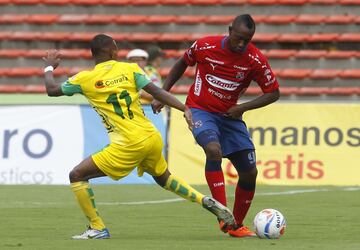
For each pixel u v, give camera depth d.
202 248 24.38
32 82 66.94
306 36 66.50
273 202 39.72
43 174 49.47
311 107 48.78
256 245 25.14
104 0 69.94
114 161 26.22
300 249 24.14
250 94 62.25
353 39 66.19
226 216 26.44
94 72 26.34
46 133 49.81
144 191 45.22
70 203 39.47
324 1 67.56
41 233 28.94
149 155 26.64
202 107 27.95
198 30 68.00
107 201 40.59
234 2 68.38
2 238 27.33
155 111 28.78
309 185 48.12
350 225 31.30
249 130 48.97
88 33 69.06
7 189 45.97
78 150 49.56
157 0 69.31
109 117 26.30
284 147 48.66
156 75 51.47
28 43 69.19
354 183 47.94
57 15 70.00
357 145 48.25
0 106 50.22
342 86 64.00
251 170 28.11
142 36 67.75
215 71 27.56
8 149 49.78
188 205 38.78
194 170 49.06
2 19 69.88
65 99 52.78
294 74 64.19
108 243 25.64
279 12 67.88
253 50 27.58
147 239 27.06
